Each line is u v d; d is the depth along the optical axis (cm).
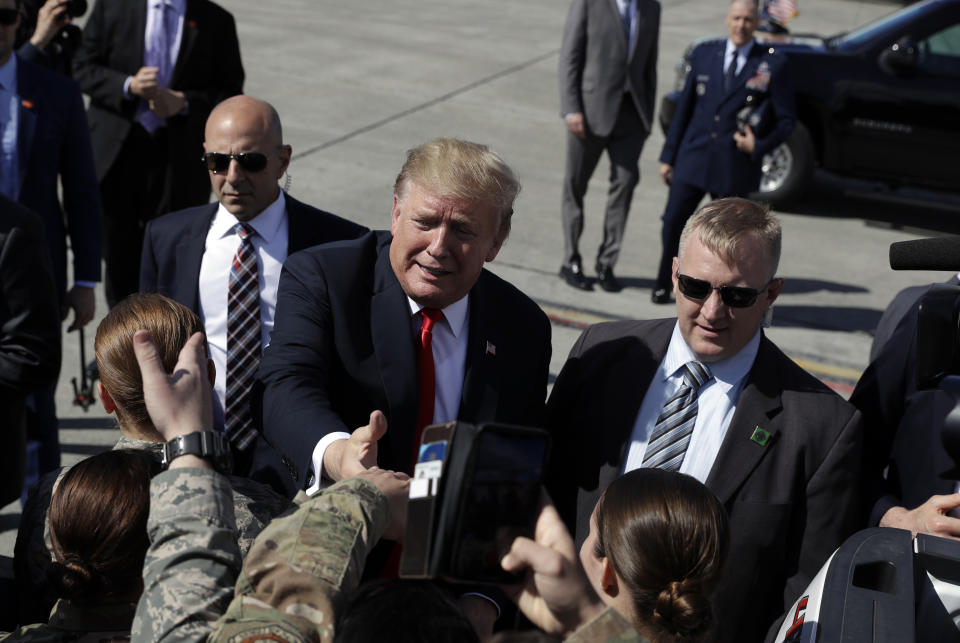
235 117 319
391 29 1441
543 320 248
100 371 203
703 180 626
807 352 637
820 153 895
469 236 211
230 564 140
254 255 328
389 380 225
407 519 122
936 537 187
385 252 236
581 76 652
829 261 791
